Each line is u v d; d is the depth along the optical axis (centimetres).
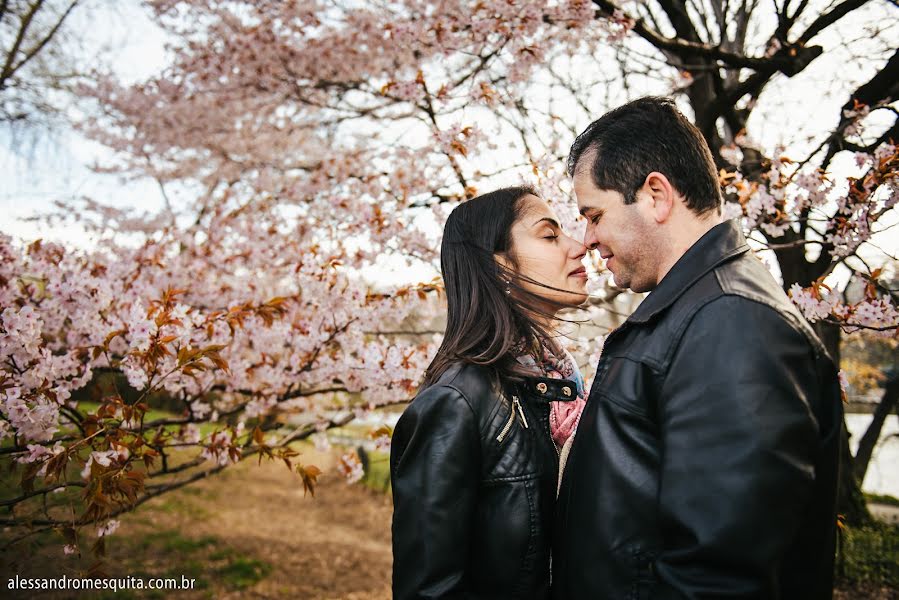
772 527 67
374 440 256
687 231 95
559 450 112
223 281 346
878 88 322
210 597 473
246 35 421
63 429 214
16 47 514
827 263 389
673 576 70
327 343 282
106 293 225
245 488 937
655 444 83
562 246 122
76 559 388
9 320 168
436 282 260
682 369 79
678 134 96
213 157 547
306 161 573
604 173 99
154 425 259
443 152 281
